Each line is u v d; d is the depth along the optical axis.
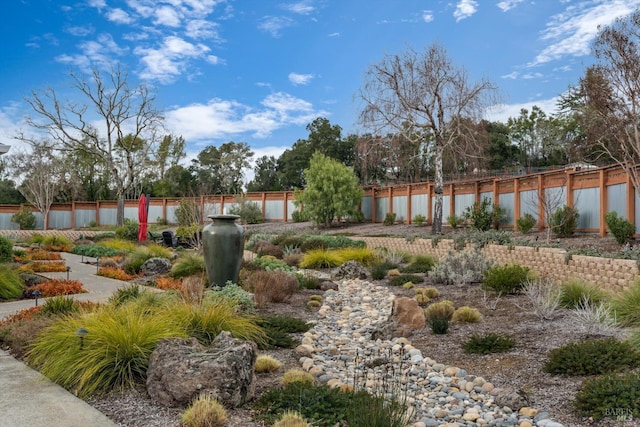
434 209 24.14
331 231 30.70
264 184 61.97
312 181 32.78
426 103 24.78
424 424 4.05
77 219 42.41
